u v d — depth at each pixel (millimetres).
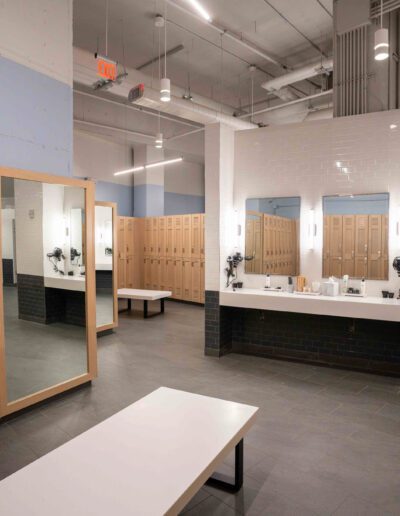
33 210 5527
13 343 5738
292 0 6594
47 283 5719
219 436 2275
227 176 5746
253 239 5793
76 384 4301
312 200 5375
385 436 3336
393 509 2422
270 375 4848
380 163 4953
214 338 5633
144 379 4691
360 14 5199
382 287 5000
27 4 3965
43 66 4133
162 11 6863
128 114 11156
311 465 2895
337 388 4426
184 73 9391
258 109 11383
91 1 6578
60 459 2045
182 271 10469
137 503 1696
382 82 5219
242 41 7516
